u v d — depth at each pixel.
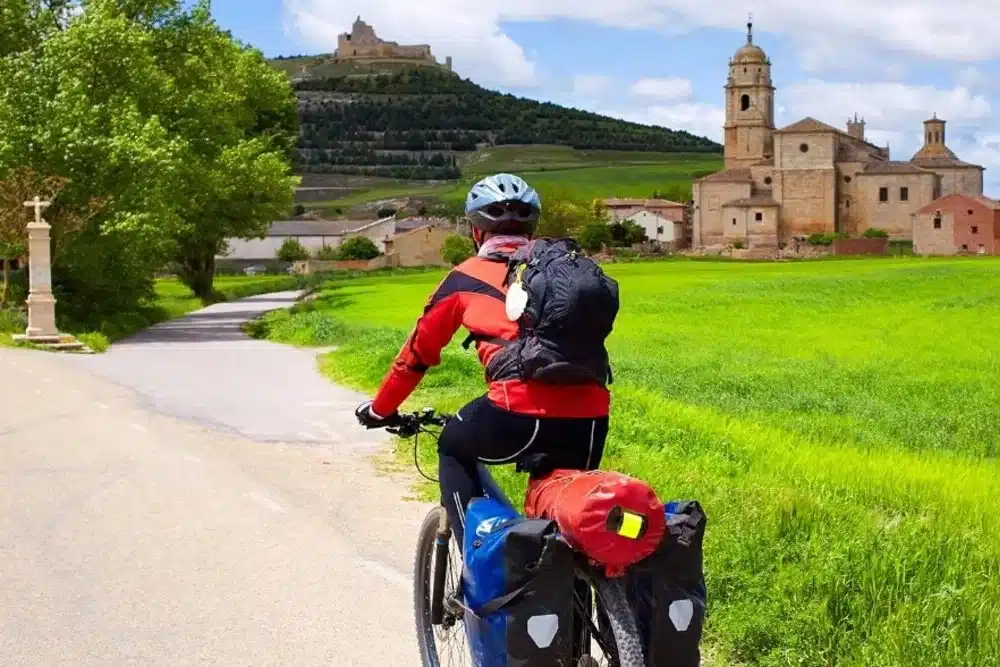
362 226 166.25
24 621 6.61
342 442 13.87
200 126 49.47
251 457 12.60
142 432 14.23
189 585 7.36
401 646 6.19
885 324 38.59
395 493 10.56
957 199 143.25
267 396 19.06
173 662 5.93
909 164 155.75
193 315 56.78
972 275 75.62
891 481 10.12
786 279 75.31
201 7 49.50
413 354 4.72
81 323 39.84
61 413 15.90
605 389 4.35
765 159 160.12
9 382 19.67
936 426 15.61
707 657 5.84
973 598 5.85
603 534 3.70
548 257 4.29
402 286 80.88
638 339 32.34
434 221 174.00
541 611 3.85
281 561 7.98
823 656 5.49
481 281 4.55
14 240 37.53
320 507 9.88
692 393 18.64
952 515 8.51
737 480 9.73
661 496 8.66
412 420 5.18
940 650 5.31
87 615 6.73
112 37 41.81
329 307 54.81
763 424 14.87
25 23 44.47
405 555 8.20
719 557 6.69
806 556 6.66
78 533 8.79
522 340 4.27
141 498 10.16
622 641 3.65
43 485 10.70
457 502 4.60
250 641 6.26
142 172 40.56
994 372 23.34
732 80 169.62
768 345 30.30
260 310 61.75
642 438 12.52
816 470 10.70
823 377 21.98
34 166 39.38
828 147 152.62
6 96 40.03
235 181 61.06
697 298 55.50
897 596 5.93
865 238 147.00
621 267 107.75
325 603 6.98
